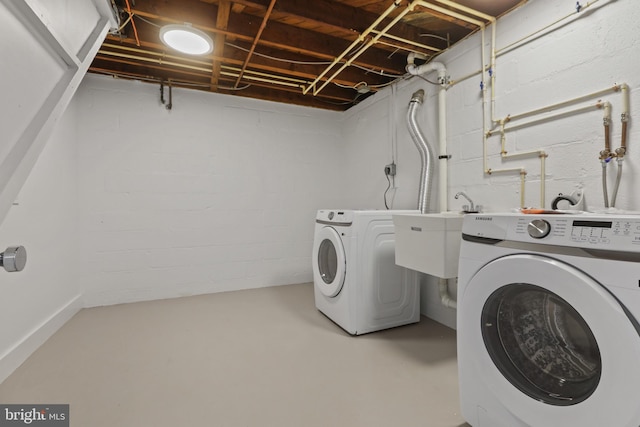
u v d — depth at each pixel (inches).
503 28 79.0
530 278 38.9
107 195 114.1
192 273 127.1
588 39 62.4
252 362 73.2
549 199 69.5
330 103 147.2
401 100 116.6
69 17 41.3
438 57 98.0
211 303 116.1
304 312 106.3
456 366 71.7
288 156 144.3
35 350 78.3
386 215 91.5
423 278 104.9
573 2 64.7
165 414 54.9
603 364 32.9
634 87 56.2
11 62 29.1
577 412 35.2
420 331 91.3
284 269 144.0
